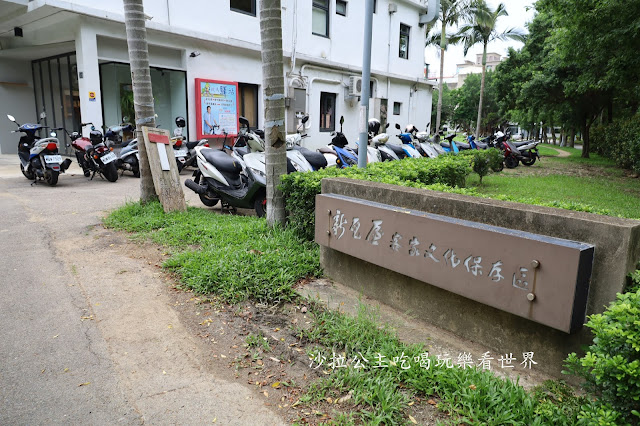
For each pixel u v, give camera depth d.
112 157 9.48
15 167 11.80
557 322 2.32
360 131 6.87
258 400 2.49
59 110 13.82
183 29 11.84
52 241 5.24
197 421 2.32
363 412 2.33
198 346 3.04
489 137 17.08
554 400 2.38
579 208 3.36
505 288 2.55
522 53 22.80
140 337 3.14
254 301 3.69
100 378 2.67
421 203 3.23
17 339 3.08
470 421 2.23
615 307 1.83
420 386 2.51
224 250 4.51
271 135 5.01
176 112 12.91
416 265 3.09
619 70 10.38
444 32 24.25
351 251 3.65
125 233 5.59
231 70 13.77
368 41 6.66
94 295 3.80
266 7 4.77
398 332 3.17
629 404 1.81
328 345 3.01
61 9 9.88
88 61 10.70
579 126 24.16
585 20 9.58
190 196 8.58
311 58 15.54
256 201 6.26
